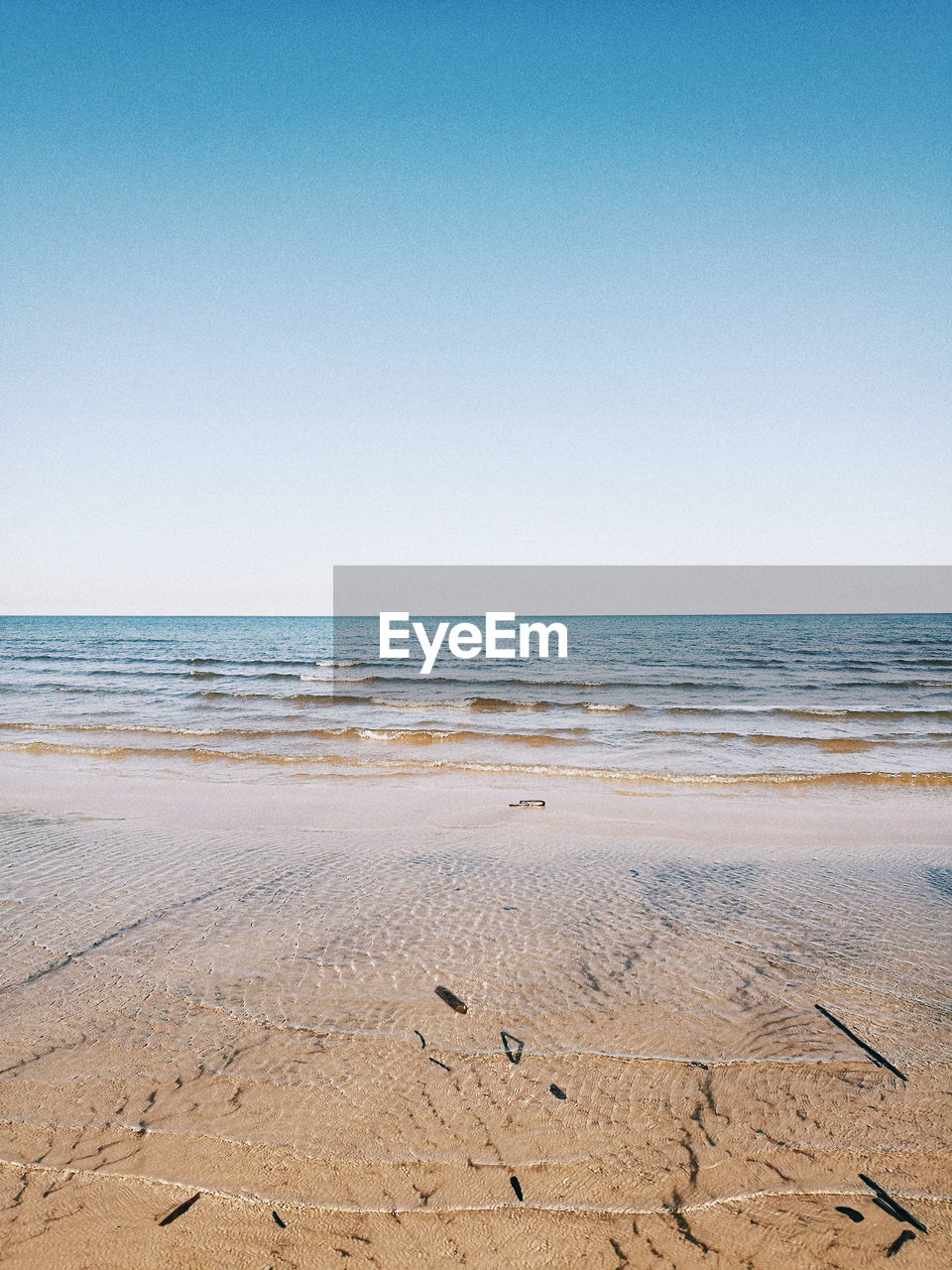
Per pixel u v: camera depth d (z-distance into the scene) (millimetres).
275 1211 2939
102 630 91562
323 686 28109
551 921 6051
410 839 8719
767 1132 3408
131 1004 4613
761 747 16109
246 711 21375
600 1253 2750
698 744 16422
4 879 7059
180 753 15109
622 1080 3824
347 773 13391
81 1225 2867
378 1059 4008
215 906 6344
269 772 13438
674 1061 4000
